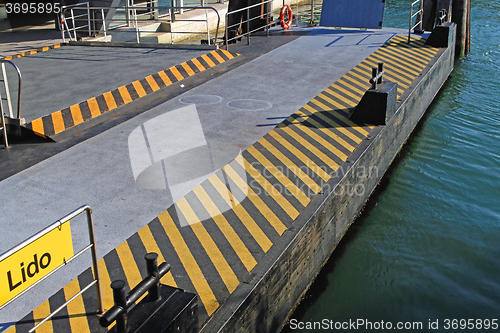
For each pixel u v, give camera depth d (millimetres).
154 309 3307
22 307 4285
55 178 6688
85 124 8508
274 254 5133
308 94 10078
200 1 30516
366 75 11359
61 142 7891
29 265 3221
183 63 11664
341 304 6254
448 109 13086
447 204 8633
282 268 5277
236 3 15469
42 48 13984
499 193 8984
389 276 6801
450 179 9508
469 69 16484
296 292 6004
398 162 10258
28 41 16578
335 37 15258
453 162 10195
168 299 3451
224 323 4137
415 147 10930
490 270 6906
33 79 10641
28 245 3189
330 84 10711
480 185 9273
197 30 26297
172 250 5148
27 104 8875
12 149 7672
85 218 5703
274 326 5477
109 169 6922
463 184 9320
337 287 6562
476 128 11867
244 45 14578
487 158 10328
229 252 5152
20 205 6016
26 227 5535
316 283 6629
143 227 5527
